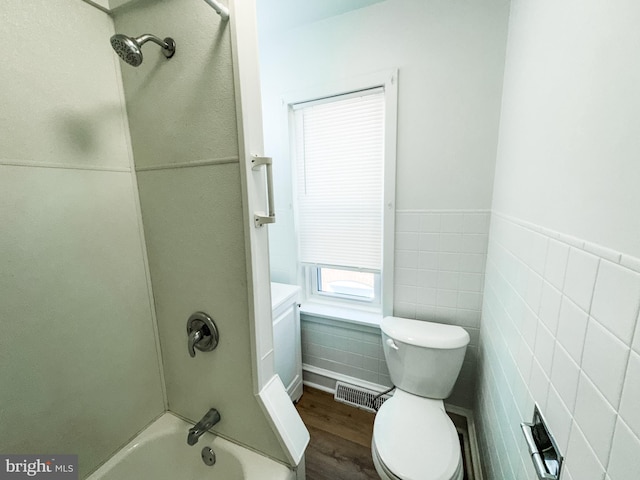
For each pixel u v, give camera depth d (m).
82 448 0.82
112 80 0.83
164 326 1.00
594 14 0.51
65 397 0.77
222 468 0.96
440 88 1.34
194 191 0.81
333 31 1.51
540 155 0.75
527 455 0.71
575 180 0.56
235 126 0.71
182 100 0.77
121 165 0.87
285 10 1.44
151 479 0.99
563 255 0.59
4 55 0.61
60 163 0.72
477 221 1.38
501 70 1.23
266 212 0.82
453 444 1.06
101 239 0.83
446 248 1.46
